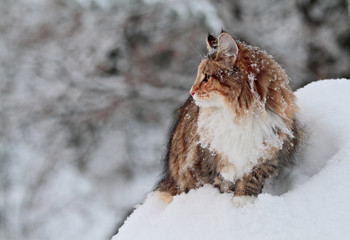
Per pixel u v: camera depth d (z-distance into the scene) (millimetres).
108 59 14859
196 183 4746
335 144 4293
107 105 14672
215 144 4309
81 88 14695
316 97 4824
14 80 15492
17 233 14523
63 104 14891
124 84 14445
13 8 15797
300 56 13188
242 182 4285
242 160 4215
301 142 4477
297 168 4434
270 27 13906
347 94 4754
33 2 15711
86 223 14406
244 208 3934
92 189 14922
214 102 4242
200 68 4320
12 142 15398
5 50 15570
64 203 14805
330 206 3639
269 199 3842
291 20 13852
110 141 15109
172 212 4230
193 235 3865
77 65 14891
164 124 14406
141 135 14984
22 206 14805
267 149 4168
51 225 14562
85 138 15156
